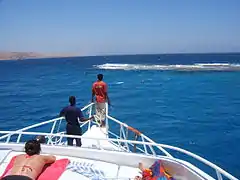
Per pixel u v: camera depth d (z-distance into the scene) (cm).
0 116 2328
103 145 774
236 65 7325
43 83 5034
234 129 1727
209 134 1625
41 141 583
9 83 5212
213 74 5328
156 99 2906
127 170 491
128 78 5206
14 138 1561
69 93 3606
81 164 484
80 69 9044
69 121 716
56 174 430
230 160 1226
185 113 2220
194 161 1215
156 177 446
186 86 3875
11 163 458
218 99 2831
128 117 2111
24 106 2780
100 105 920
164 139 1544
